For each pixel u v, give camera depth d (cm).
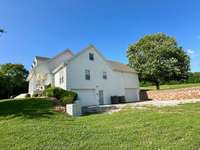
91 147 640
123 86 3125
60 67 2431
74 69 2417
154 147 620
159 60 3569
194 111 1255
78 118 1287
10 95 4122
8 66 4772
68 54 3030
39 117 1218
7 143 690
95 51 2739
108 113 1459
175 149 594
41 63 3011
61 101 1953
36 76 3084
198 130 782
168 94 2919
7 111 1420
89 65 2620
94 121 1114
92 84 2609
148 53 3656
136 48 3878
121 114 1287
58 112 1493
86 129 889
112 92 2897
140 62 3772
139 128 867
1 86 4050
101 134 793
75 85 2394
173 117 1054
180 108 1416
